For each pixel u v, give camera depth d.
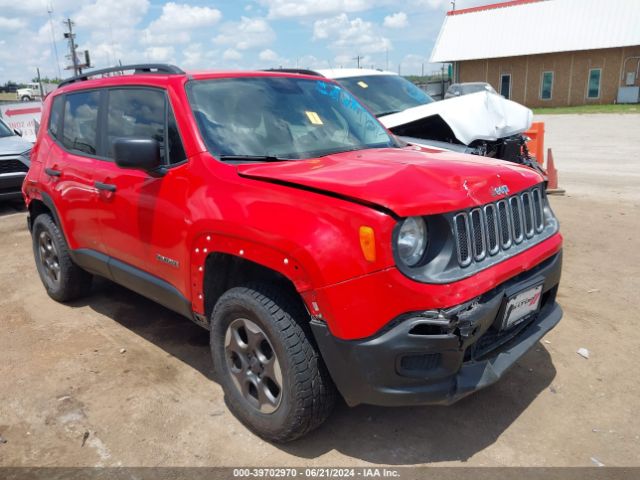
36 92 52.41
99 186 4.02
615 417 3.24
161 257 3.56
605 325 4.39
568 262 5.84
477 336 2.66
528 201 3.19
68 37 33.44
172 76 3.67
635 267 5.63
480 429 3.16
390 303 2.50
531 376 3.69
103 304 5.13
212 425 3.26
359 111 4.25
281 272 2.74
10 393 3.63
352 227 2.53
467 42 43.47
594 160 13.17
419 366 2.62
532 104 41.28
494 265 2.80
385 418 3.28
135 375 3.83
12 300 5.30
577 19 39.31
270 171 3.03
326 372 2.82
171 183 3.39
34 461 2.98
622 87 37.09
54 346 4.30
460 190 2.73
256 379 3.06
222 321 3.15
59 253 4.88
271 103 3.75
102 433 3.21
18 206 10.00
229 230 2.93
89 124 4.37
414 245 2.59
